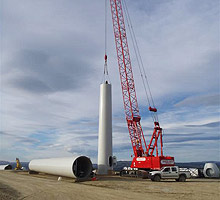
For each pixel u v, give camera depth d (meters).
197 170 38.88
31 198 16.30
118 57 57.34
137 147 51.12
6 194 18.03
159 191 19.39
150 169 39.72
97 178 33.22
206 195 17.52
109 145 42.31
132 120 52.88
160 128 48.25
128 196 16.58
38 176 37.81
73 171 28.98
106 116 43.50
